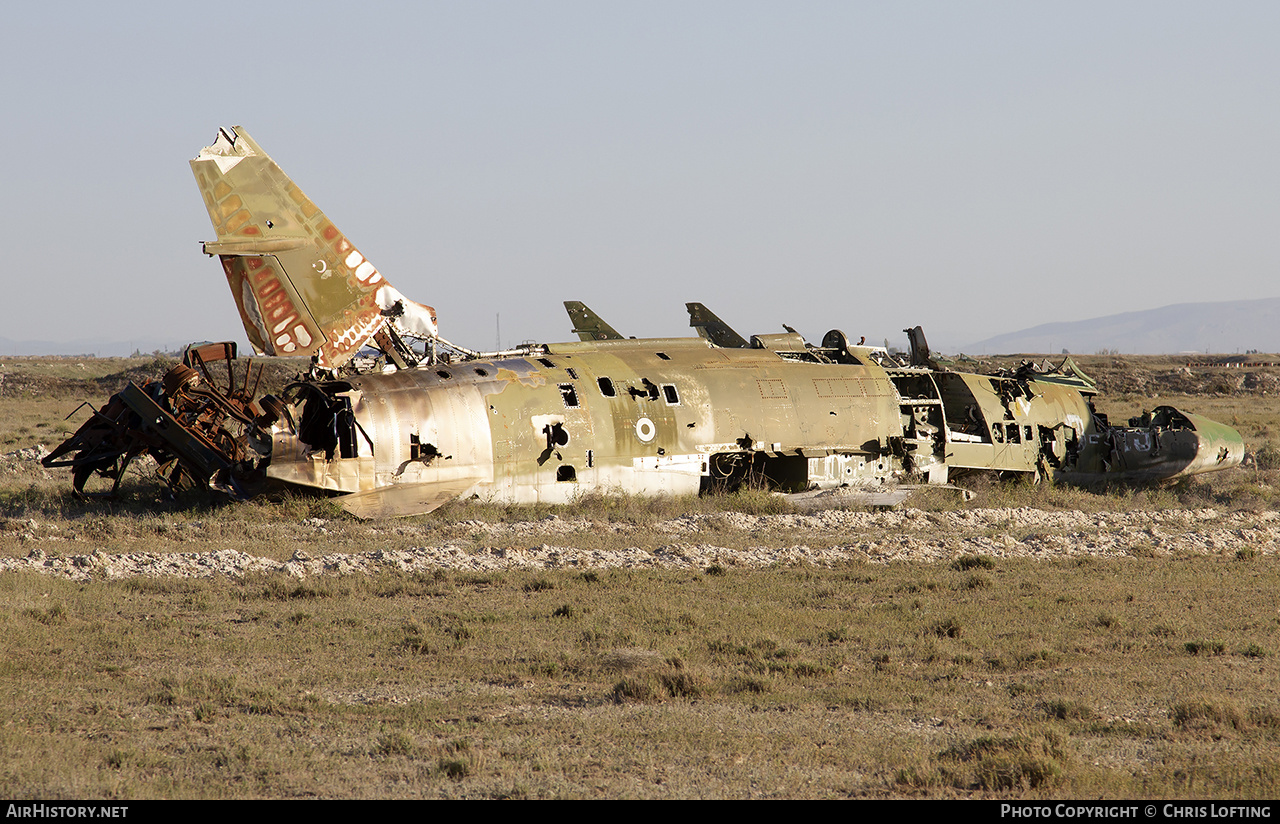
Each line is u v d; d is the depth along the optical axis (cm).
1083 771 2364
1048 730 2533
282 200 7388
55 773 2272
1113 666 3469
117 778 2242
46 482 8281
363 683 3156
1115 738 2673
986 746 2489
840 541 6134
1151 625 4059
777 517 6875
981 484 8781
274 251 7300
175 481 7225
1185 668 3428
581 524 6438
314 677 3200
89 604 4091
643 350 8112
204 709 2753
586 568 5175
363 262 7612
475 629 3828
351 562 5106
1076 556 5759
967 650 3666
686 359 8025
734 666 3400
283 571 4866
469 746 2488
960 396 8900
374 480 6644
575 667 3338
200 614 4025
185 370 6800
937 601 4484
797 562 5431
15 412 18250
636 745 2553
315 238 7456
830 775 2356
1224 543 6238
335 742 2564
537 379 7362
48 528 5791
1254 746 2609
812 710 2911
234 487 6756
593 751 2502
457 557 5250
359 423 6656
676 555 5472
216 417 6950
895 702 2992
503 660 3434
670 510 7081
